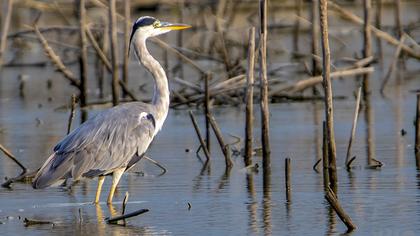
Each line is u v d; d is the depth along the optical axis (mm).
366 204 12195
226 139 17656
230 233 10906
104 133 12320
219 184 13758
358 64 22188
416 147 15898
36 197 13180
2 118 20750
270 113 20688
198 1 32906
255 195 12938
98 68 27125
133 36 13555
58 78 27203
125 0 22500
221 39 24906
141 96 22625
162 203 12578
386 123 18844
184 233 10969
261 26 14422
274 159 15562
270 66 23484
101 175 12508
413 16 35250
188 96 21625
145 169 15062
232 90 20938
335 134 17844
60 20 33938
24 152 16562
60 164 11953
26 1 29922
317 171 14508
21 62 29578
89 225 11438
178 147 16938
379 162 14711
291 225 11219
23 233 11102
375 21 32688
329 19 34812
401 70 27094
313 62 23703
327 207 12133
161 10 34844
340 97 22547
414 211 11742
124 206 11758
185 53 27750
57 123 19859
